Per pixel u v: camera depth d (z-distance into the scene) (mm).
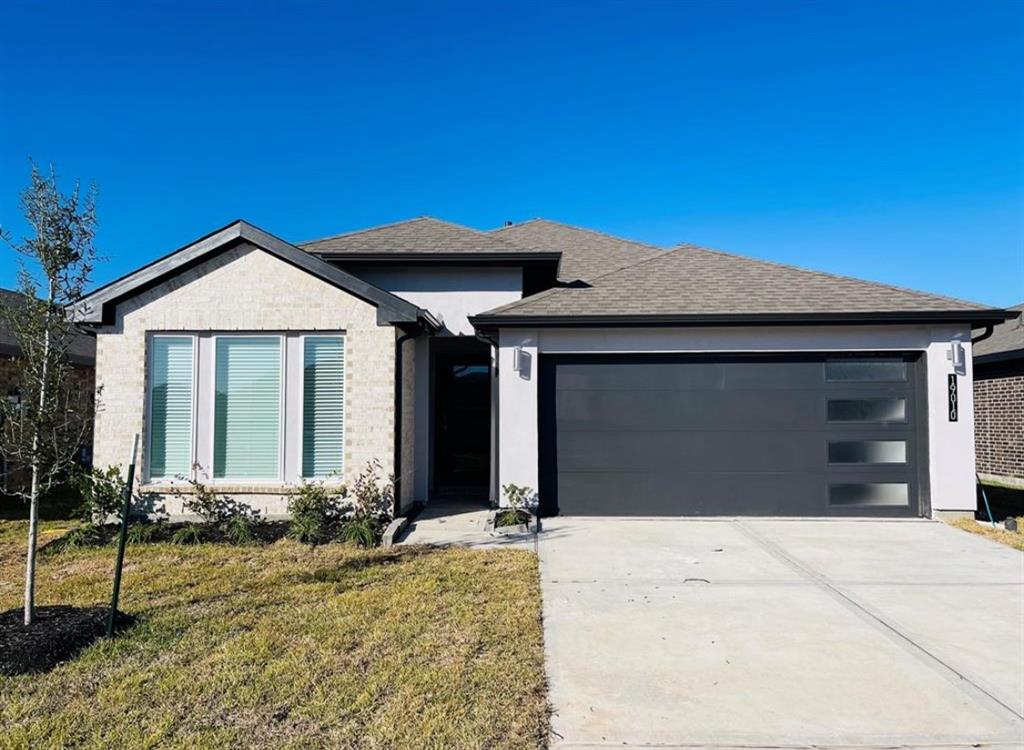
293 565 6855
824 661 4414
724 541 8109
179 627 4926
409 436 10203
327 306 9211
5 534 8727
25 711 3580
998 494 12727
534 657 4402
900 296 9977
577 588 6094
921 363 9703
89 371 14906
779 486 9719
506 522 8867
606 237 15672
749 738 3377
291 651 4457
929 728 3498
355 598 5656
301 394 9258
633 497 9812
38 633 4496
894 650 4617
